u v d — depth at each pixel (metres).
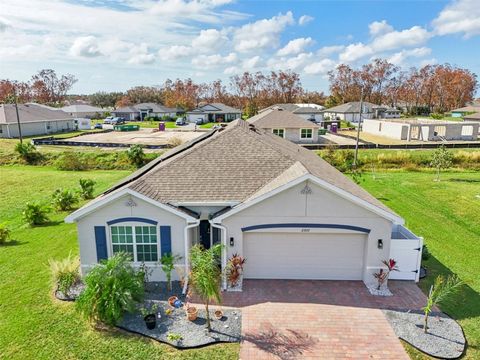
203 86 138.25
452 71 112.38
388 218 14.00
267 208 14.27
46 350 10.70
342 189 13.91
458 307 13.02
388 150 45.50
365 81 116.56
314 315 12.50
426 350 10.67
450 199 27.64
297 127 52.97
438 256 17.47
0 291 14.10
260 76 122.12
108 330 11.63
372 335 11.42
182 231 14.45
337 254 14.88
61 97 146.38
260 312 12.68
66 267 14.23
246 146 18.27
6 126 62.47
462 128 57.25
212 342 11.02
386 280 14.34
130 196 14.11
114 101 163.00
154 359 10.34
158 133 70.12
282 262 15.04
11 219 24.69
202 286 11.46
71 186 33.88
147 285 14.51
